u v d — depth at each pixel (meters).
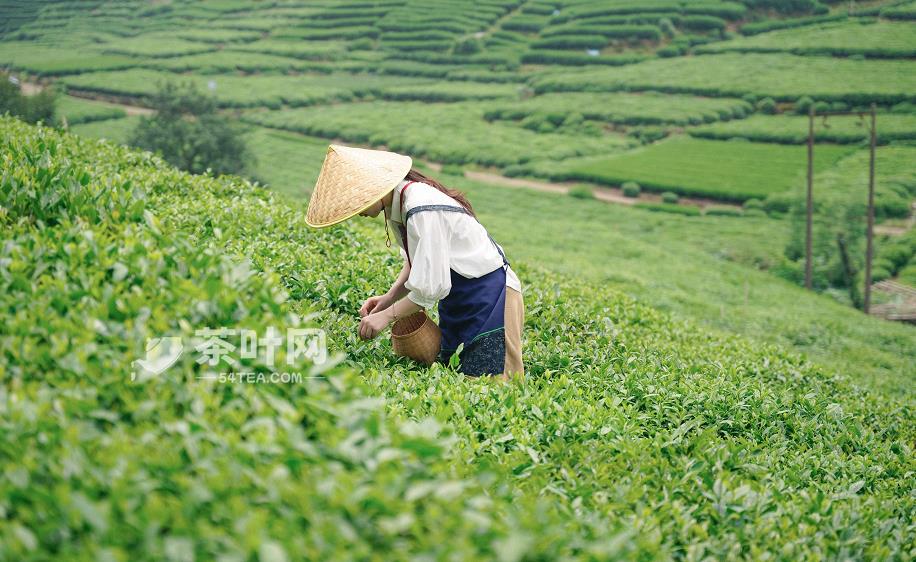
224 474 2.69
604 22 119.69
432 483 2.81
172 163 54.09
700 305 25.98
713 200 64.25
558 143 79.44
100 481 2.57
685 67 103.69
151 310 3.57
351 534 2.49
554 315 7.64
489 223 48.25
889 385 16.91
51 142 7.18
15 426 2.75
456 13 127.25
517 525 2.80
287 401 3.32
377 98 101.31
